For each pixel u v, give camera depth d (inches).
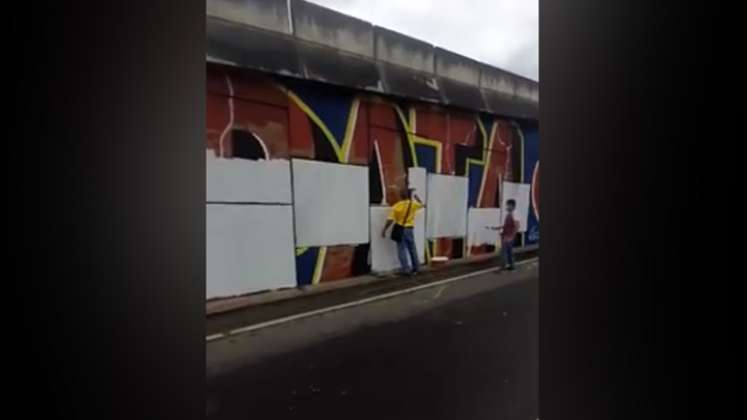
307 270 269.4
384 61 305.0
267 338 200.4
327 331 211.9
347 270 290.5
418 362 183.0
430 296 279.3
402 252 313.1
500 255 394.3
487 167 390.3
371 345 198.1
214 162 233.6
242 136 243.6
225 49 230.7
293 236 263.3
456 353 194.2
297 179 266.5
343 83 279.9
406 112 327.3
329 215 281.1
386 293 279.7
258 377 163.2
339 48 279.3
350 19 283.7
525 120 420.5
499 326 229.9
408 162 328.8
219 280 231.8
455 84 354.6
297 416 137.7
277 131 257.6
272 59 247.1
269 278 251.1
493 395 158.9
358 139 298.5
